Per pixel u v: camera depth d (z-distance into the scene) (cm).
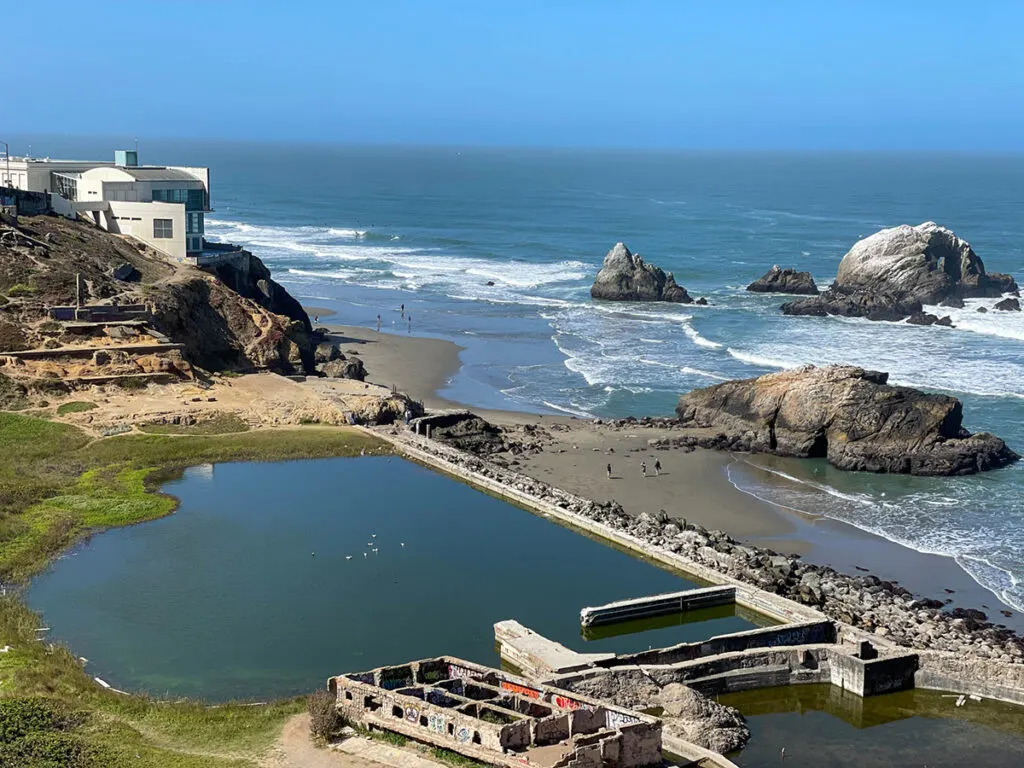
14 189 10894
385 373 10644
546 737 3912
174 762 3838
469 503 7188
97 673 4791
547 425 8962
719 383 9912
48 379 8562
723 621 5619
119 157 12569
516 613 5575
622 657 4900
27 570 5794
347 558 6188
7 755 3738
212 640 5144
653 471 7925
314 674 4838
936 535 6831
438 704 4147
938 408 8181
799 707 4812
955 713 4766
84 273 9856
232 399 8925
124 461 7538
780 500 7419
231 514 6781
